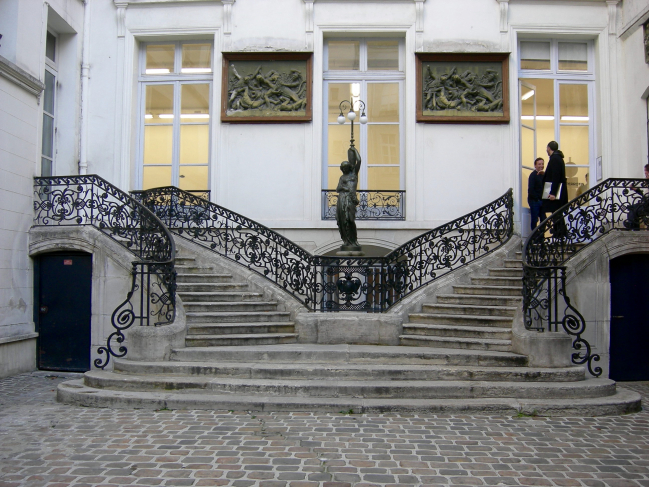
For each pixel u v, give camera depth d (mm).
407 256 8891
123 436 4965
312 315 8008
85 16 11750
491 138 11367
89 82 11805
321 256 8539
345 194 8953
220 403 5844
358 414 5730
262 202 11430
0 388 7469
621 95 11461
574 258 8375
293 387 6082
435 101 11453
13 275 8781
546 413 5816
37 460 4348
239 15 11711
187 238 9992
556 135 11867
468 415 5754
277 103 11578
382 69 11977
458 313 8227
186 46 12266
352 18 11602
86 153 11641
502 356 6676
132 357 6902
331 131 11906
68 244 9008
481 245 9961
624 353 8562
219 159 11539
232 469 4172
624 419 5754
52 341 9172
